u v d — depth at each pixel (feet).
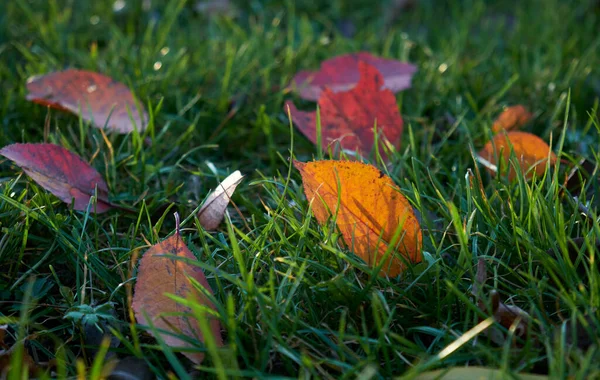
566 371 1.53
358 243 1.73
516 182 1.91
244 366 1.60
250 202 1.97
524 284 1.72
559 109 2.26
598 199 1.88
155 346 1.55
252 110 2.44
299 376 1.57
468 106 2.49
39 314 1.69
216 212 1.85
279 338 1.56
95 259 1.77
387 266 1.73
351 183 1.69
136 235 1.92
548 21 3.06
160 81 2.48
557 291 1.61
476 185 1.84
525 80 2.61
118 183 2.08
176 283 1.63
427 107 2.49
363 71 2.06
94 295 1.76
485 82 2.62
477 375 1.50
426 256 1.69
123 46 2.69
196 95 2.49
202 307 1.58
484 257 1.69
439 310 1.66
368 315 1.68
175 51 2.77
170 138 2.30
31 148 1.86
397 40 2.96
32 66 2.56
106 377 1.58
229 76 2.52
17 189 2.00
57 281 1.72
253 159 2.27
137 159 2.11
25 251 1.85
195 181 2.09
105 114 2.19
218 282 1.65
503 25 3.18
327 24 3.18
